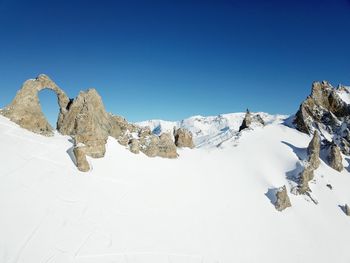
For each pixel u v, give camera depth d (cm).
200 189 5116
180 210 4447
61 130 5500
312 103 8188
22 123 5053
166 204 4478
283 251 4309
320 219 5156
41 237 3225
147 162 5434
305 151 6794
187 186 5103
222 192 5191
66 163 4506
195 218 4378
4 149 4269
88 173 4503
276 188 5534
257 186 5562
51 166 4325
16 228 3216
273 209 5056
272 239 4450
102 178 4531
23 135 4806
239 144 7238
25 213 3425
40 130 5169
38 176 4038
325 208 5441
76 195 3994
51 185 3978
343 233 5016
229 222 4512
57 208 3672
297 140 7475
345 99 8444
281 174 6069
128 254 3409
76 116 5388
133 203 4266
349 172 6650
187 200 4725
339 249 4684
